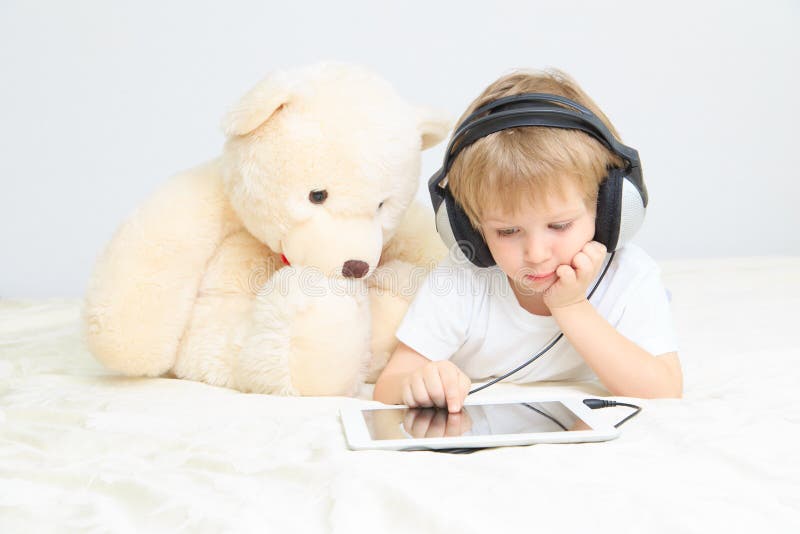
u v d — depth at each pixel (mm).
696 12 2789
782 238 2982
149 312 1063
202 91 2459
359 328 1049
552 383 1151
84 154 2432
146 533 625
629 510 614
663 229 2912
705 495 645
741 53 2852
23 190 2420
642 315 1072
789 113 2928
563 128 915
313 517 633
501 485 661
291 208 1002
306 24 2510
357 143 996
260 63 2486
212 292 1120
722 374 1129
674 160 2875
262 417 904
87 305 1073
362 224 1027
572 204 936
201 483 709
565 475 693
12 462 783
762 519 601
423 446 783
